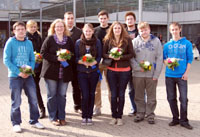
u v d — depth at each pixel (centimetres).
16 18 2641
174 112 520
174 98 517
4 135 469
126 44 512
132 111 588
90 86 528
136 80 536
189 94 788
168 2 1725
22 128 505
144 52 525
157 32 3453
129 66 526
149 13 2844
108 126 520
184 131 491
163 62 530
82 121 527
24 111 613
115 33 514
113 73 518
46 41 501
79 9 1802
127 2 1591
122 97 525
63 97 521
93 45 514
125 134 477
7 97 746
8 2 1994
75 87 590
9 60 467
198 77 1119
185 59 500
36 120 510
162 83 974
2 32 3300
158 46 523
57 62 498
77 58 521
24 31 481
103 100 719
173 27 503
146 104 553
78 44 519
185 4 2788
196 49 1905
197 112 607
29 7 2012
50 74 498
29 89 496
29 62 495
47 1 1919
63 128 507
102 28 574
